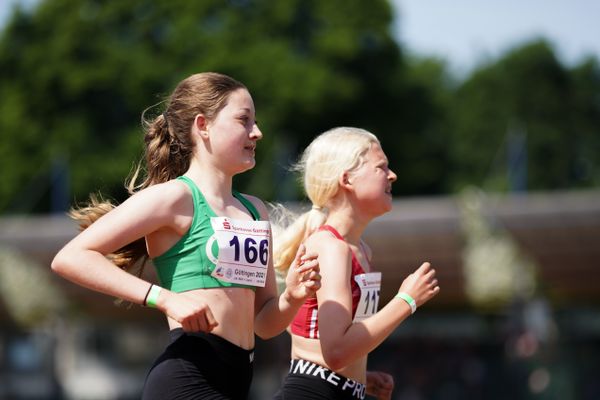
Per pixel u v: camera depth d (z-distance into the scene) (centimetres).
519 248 4972
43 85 9144
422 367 5856
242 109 1048
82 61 9212
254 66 9019
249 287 1030
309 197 1174
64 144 8950
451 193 10800
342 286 1074
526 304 4938
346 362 1047
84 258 954
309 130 9219
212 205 1023
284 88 8931
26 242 5753
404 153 9800
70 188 8819
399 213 5212
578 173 13050
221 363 991
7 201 9044
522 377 5091
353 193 1143
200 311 927
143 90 9069
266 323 1062
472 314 6041
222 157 1037
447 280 5441
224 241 1007
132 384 8162
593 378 5091
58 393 6475
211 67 9019
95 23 9325
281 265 1188
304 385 1116
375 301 1132
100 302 6012
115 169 8669
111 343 8131
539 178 12494
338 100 9194
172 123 1060
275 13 9406
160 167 1074
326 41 9300
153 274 4500
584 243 4972
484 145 12362
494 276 4928
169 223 996
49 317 5875
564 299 5469
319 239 1112
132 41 9475
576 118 13062
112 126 9288
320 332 1060
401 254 5303
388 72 9738
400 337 6775
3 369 6912
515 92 12738
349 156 1139
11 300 5678
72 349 6981
